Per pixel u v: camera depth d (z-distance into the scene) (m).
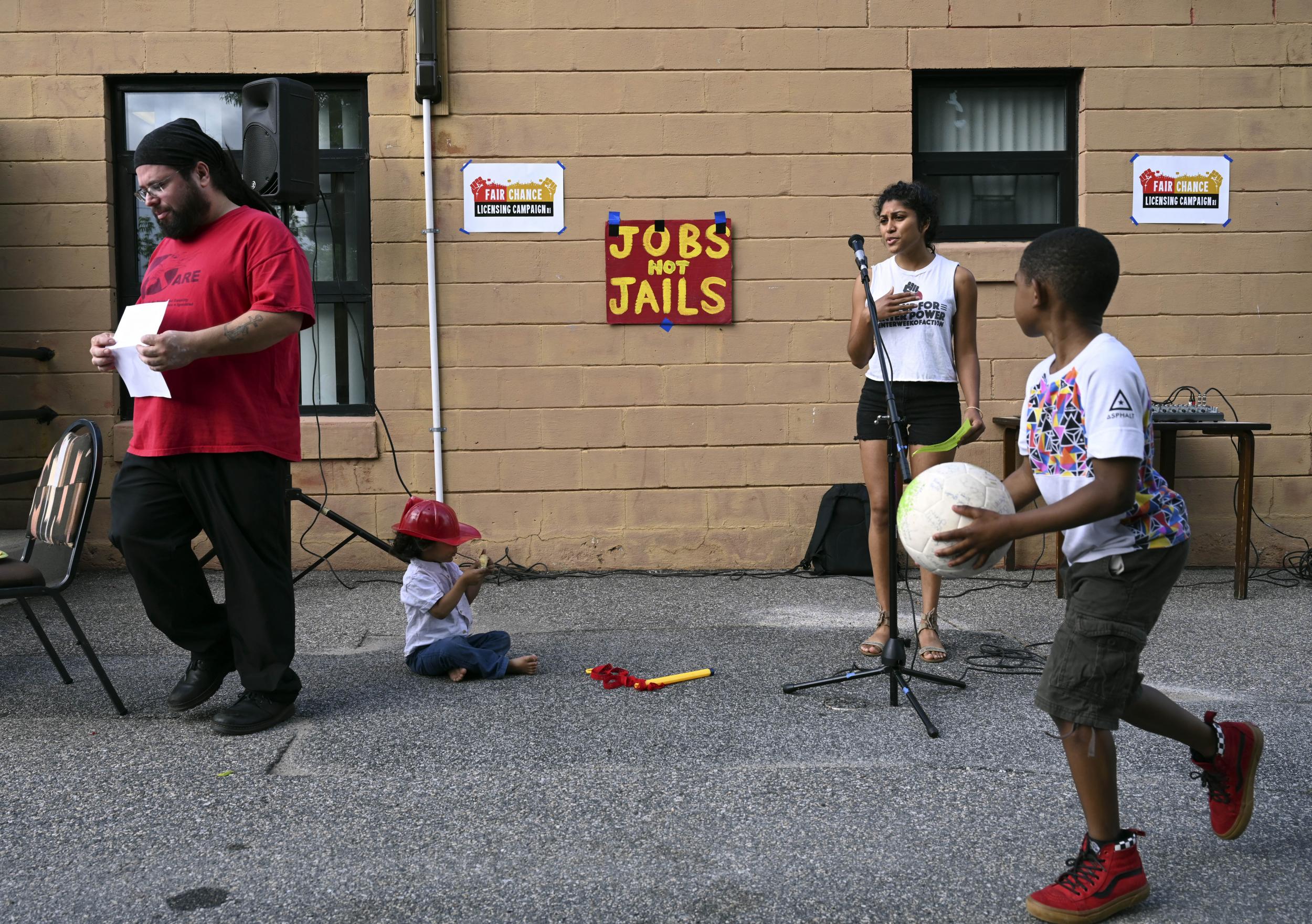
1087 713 2.34
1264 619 5.19
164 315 3.43
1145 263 6.39
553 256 6.30
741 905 2.38
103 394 6.23
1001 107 6.53
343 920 2.32
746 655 4.51
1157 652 4.58
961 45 6.29
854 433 6.39
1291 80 6.35
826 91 6.30
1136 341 6.41
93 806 2.92
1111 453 2.21
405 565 6.33
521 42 6.23
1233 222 6.39
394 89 6.21
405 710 3.76
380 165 6.23
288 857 2.62
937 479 2.46
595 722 3.62
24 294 6.19
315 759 3.28
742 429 6.37
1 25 6.12
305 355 6.41
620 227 6.29
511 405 6.32
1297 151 6.38
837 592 5.80
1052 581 6.11
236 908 2.37
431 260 6.22
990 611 5.39
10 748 3.38
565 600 5.66
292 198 5.61
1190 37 6.32
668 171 6.29
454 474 6.33
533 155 6.26
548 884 2.48
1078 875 2.34
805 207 6.33
